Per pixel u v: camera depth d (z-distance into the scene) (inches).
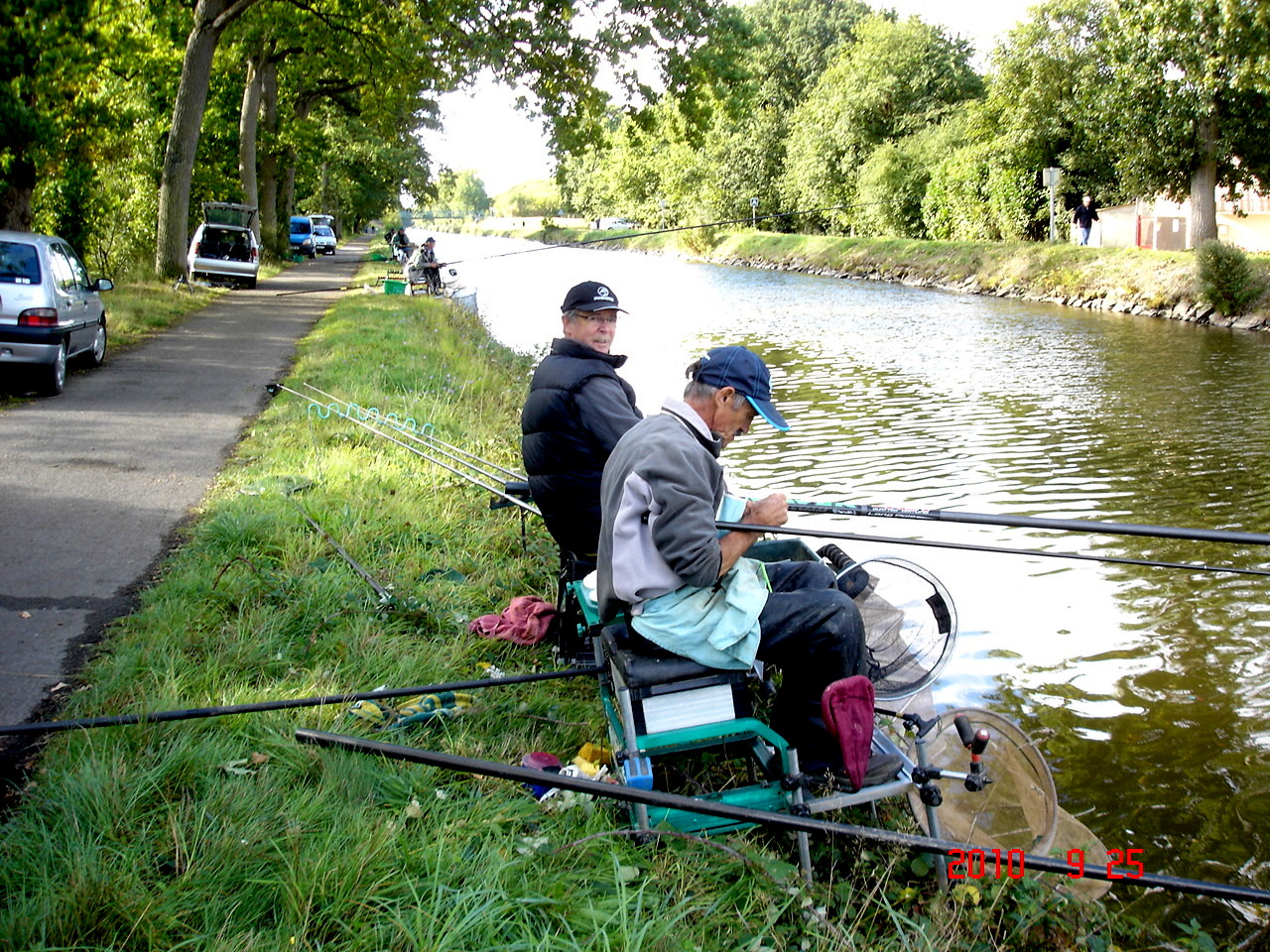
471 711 166.2
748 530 136.7
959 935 130.0
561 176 920.3
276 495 266.7
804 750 142.3
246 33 1047.6
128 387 452.4
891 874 139.2
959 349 789.9
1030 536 336.2
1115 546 325.1
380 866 118.4
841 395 599.8
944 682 233.3
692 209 2541.8
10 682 165.6
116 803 125.6
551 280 1624.0
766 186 2390.5
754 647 135.4
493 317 1047.6
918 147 1766.7
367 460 310.5
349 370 482.0
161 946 105.0
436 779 144.3
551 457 179.6
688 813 139.3
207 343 610.5
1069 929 139.9
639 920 115.8
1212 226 1121.4
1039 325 939.3
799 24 2613.2
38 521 252.2
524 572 232.5
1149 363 705.0
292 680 169.0
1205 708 221.6
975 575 299.1
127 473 301.3
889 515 150.3
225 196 1259.2
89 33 638.5
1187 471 414.3
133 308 713.0
